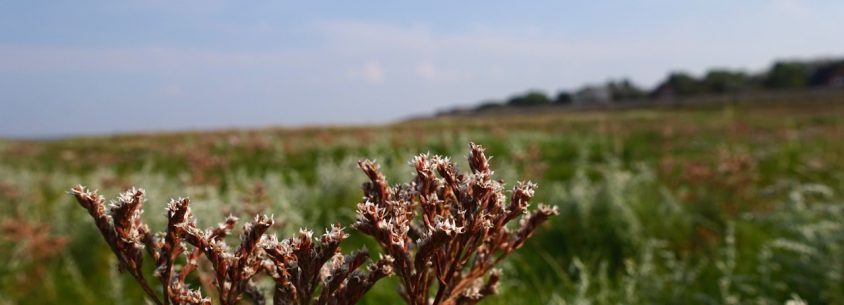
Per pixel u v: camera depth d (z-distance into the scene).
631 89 112.00
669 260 5.00
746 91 99.81
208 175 9.88
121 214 1.31
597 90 93.06
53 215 7.77
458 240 1.42
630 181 7.30
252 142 16.92
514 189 1.42
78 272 5.48
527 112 85.00
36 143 31.75
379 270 1.34
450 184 1.40
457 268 1.42
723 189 7.13
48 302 4.98
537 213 1.60
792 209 5.09
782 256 4.51
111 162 16.62
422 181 1.42
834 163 9.52
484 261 1.60
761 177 9.28
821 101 64.44
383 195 1.45
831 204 5.12
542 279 4.93
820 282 4.13
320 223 6.05
